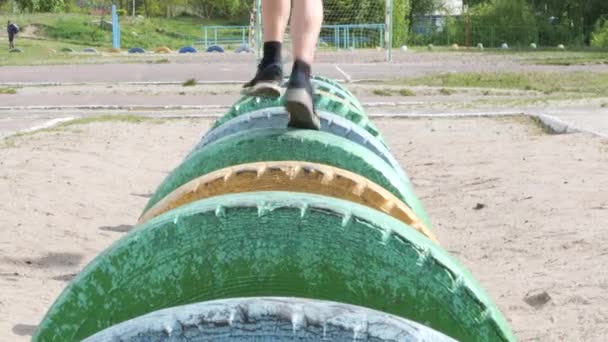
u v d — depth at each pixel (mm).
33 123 15734
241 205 2557
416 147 12727
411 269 2541
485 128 14617
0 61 36688
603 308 5398
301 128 3965
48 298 5883
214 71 29281
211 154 3750
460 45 56469
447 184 9875
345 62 33594
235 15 91062
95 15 78062
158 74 28438
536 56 38750
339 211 2559
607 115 15789
